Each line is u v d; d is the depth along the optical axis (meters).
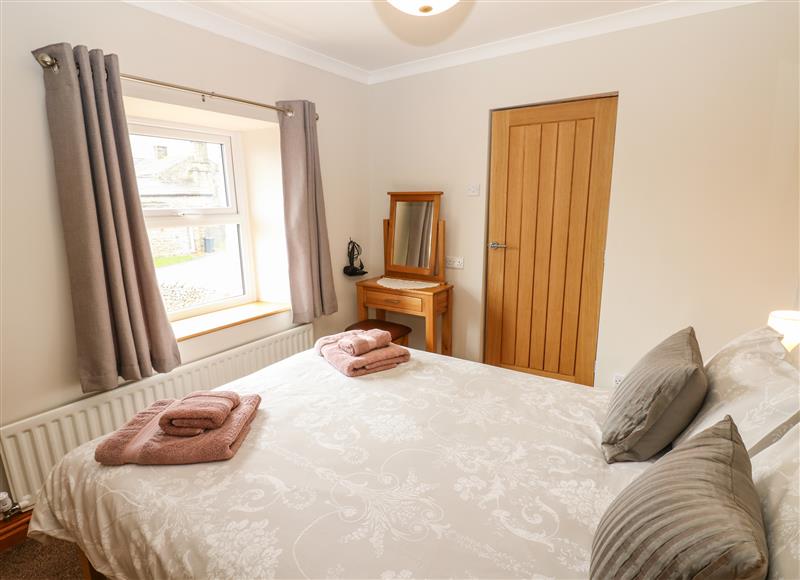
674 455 0.87
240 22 2.39
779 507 0.73
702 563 0.61
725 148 2.24
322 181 3.12
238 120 2.56
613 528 0.77
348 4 2.21
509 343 3.18
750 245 2.25
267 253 3.04
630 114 2.46
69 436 1.86
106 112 1.79
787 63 2.05
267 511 1.05
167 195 2.56
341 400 1.64
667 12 2.27
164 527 1.03
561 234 2.84
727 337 2.37
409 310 3.15
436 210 3.22
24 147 1.69
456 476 1.17
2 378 1.72
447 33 2.62
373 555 0.91
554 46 2.62
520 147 2.89
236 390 1.72
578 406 1.58
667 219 2.44
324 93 3.05
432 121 3.19
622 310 2.65
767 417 0.99
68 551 1.73
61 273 1.84
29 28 1.67
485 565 0.89
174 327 2.45
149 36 2.04
